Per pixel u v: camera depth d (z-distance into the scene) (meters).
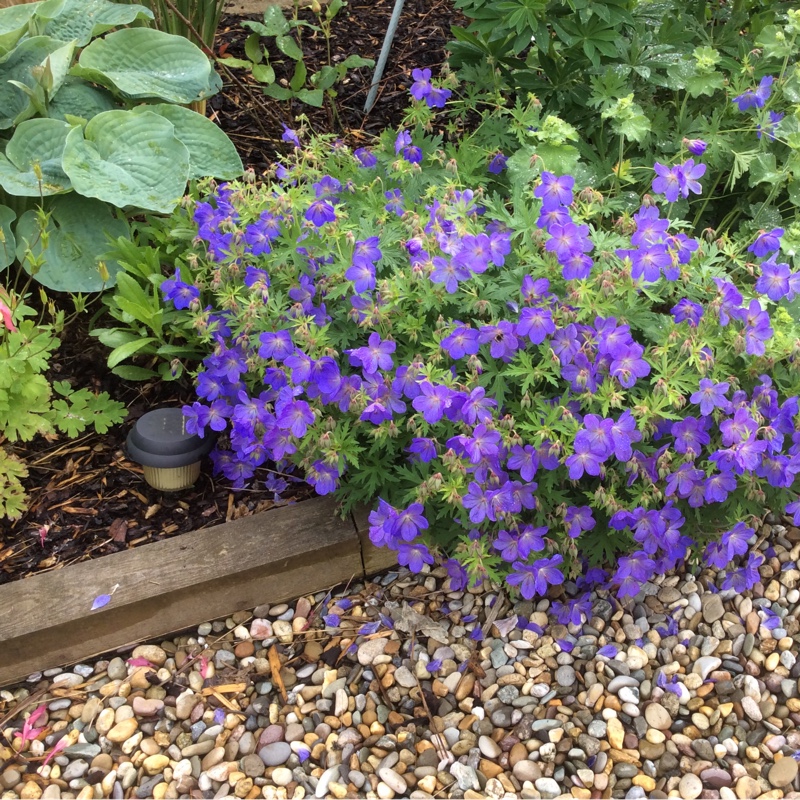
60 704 1.19
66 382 1.35
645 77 1.54
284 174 1.38
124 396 1.45
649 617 1.32
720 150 1.53
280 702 1.21
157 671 1.23
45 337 1.28
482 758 1.17
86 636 1.21
